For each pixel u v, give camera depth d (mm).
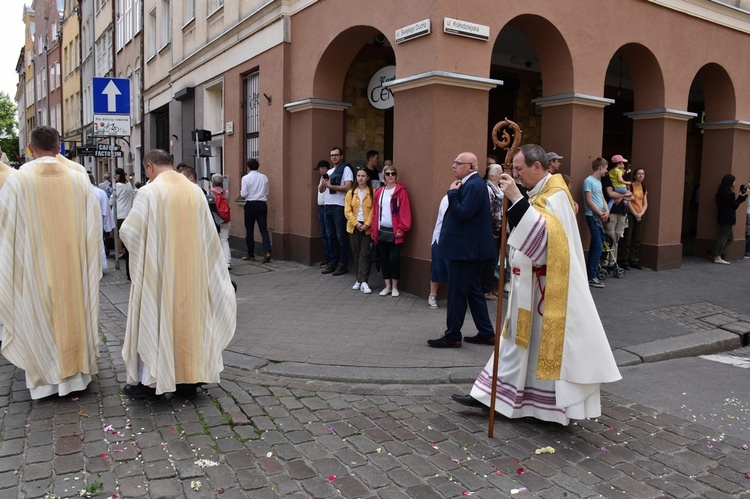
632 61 10172
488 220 5660
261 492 3197
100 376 4977
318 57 9891
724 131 11477
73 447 3668
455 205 5559
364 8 8672
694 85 14664
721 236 11172
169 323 4215
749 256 12148
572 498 3193
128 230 4152
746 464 3619
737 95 11406
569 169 8852
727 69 11148
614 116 14430
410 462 3557
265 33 11320
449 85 7418
